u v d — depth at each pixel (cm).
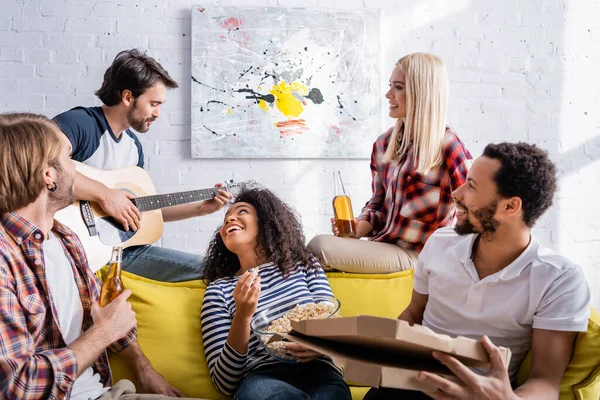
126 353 187
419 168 242
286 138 359
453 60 369
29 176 149
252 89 356
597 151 376
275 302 200
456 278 175
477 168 165
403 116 252
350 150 363
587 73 375
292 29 358
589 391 166
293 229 214
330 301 192
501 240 167
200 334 201
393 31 367
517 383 168
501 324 167
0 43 344
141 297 202
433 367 139
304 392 170
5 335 139
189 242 354
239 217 210
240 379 184
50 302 153
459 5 368
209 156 354
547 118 373
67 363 141
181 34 353
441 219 246
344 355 136
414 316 191
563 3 373
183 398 167
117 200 237
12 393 134
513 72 371
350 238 248
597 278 374
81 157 255
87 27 348
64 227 171
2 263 143
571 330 155
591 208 375
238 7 354
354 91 363
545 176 160
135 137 285
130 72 259
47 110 347
